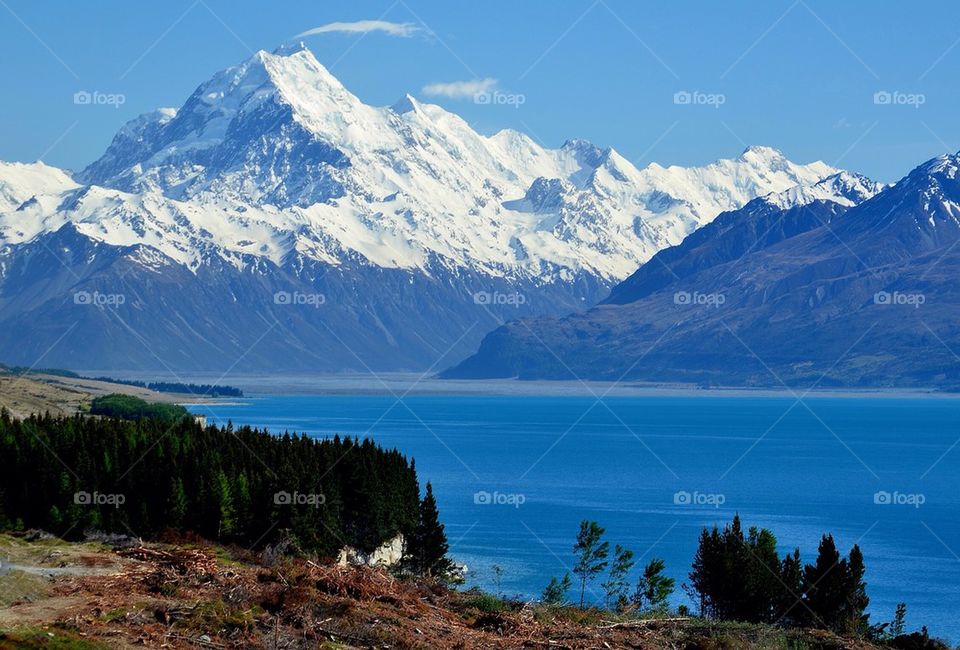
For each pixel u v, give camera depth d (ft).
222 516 349.00
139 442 394.11
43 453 361.30
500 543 621.31
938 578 568.82
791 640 227.20
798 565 330.95
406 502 444.96
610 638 208.44
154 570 213.25
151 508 358.64
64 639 166.71
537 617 221.87
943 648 243.81
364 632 188.03
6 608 181.37
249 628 184.14
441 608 218.59
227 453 410.93
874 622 460.96
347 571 223.30
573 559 567.18
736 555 326.65
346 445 434.30
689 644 211.20
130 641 171.12
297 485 362.74
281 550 295.69
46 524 343.87
